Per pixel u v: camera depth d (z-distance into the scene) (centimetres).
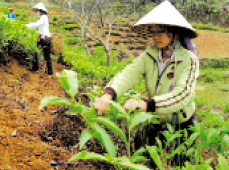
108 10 1078
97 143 256
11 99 322
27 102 329
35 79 443
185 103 156
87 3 1088
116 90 177
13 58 475
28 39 469
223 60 1677
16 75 429
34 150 222
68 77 127
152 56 187
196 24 2811
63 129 275
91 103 172
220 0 3253
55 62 590
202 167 127
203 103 484
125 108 145
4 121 263
